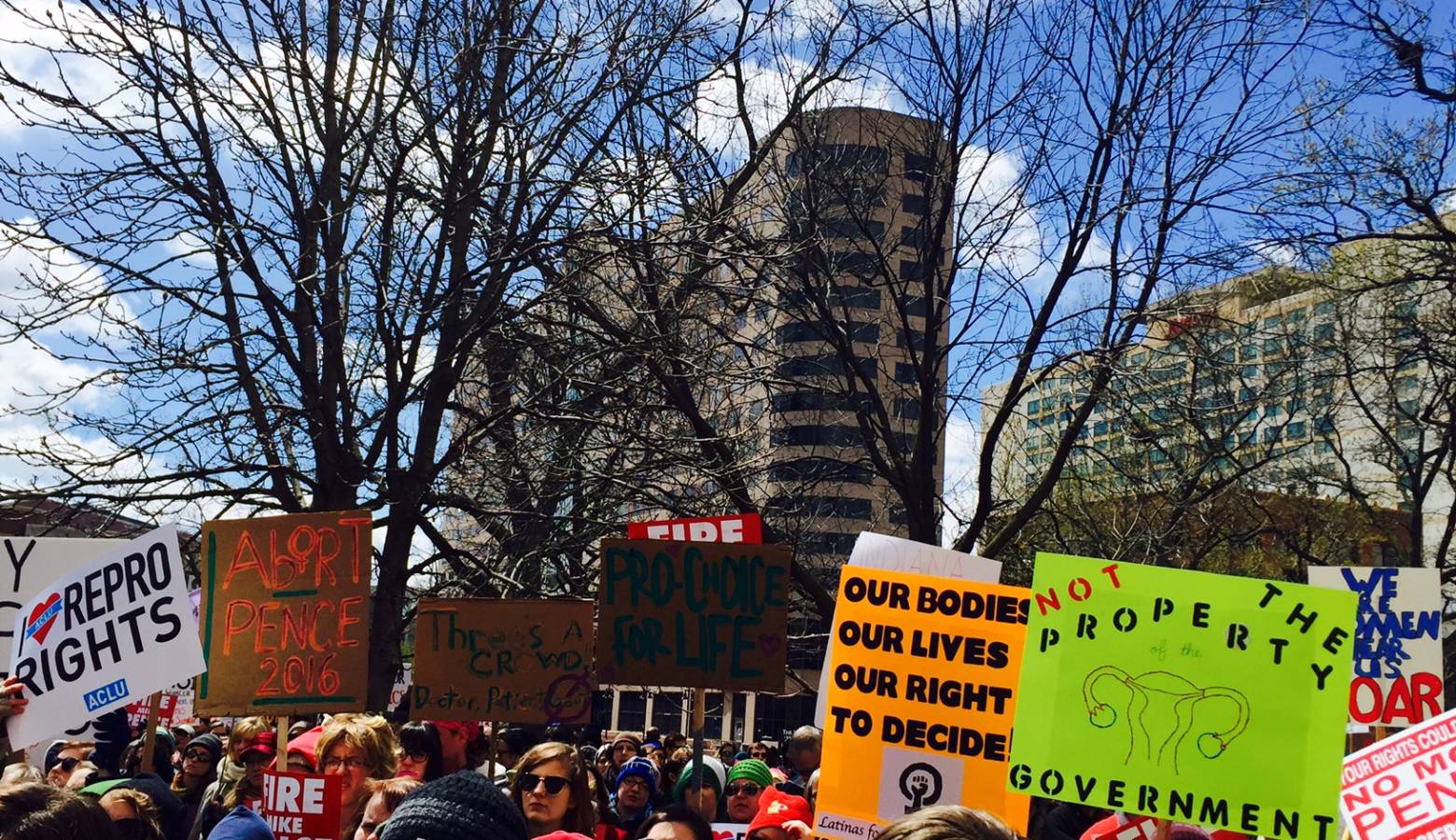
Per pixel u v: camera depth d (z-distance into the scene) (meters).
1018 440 19.97
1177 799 4.89
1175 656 4.98
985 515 17.22
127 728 9.70
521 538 16.39
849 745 6.07
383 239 14.88
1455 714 4.25
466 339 15.06
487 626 8.59
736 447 17.50
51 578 8.88
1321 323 22.98
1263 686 4.90
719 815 9.95
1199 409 17.48
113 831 3.51
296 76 14.68
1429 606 8.01
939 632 6.10
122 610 6.74
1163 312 16.45
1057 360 16.45
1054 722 5.02
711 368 16.61
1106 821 5.56
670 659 8.02
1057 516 21.38
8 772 5.79
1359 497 24.27
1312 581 8.21
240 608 7.18
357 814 6.21
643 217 16.34
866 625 6.16
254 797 7.19
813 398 19.02
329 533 7.17
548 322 15.98
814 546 19.16
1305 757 4.84
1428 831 4.18
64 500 13.95
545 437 16.48
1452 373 21.66
